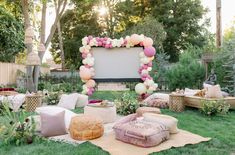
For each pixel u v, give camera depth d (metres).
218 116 8.05
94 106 7.41
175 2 29.39
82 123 5.53
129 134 5.21
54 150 4.80
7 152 4.69
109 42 11.91
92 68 11.95
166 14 29.06
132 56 11.96
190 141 5.35
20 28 19.42
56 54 32.25
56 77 18.83
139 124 5.39
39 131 6.01
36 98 8.79
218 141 5.36
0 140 5.29
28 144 5.19
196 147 5.02
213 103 8.15
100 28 30.28
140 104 9.60
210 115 8.12
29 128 5.36
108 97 12.98
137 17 30.31
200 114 8.42
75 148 4.94
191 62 14.78
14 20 18.83
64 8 15.48
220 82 12.78
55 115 5.88
